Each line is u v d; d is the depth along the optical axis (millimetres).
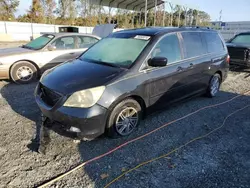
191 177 2502
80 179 2438
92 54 4039
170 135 3406
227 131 3594
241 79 7293
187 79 4164
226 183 2420
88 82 2959
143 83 3305
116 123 3143
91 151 2939
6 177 2420
